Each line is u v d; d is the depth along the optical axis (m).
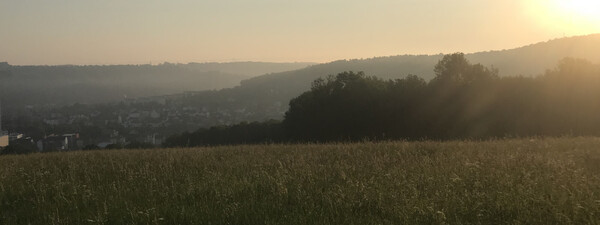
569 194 7.05
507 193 7.16
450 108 40.75
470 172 8.92
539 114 39.00
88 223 6.61
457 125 40.50
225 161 12.22
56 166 12.38
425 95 41.31
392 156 12.19
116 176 10.33
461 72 43.75
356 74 45.34
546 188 7.45
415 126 41.22
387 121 41.91
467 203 6.79
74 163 12.60
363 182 8.36
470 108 40.38
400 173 9.08
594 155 11.51
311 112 43.94
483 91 40.28
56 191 8.80
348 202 7.05
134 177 10.08
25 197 8.59
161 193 8.14
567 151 12.49
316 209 6.78
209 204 7.31
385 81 46.94
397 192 7.46
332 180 8.93
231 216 6.55
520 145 14.40
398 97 41.66
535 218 6.12
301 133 44.09
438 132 40.75
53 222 6.61
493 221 6.24
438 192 7.41
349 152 13.39
